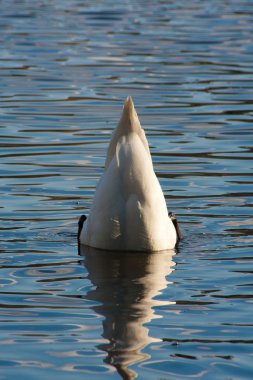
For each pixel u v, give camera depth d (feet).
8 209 73.00
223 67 143.95
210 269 58.90
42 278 56.70
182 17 202.18
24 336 46.52
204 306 51.37
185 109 114.52
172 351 44.73
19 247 63.62
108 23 191.31
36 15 202.39
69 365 42.96
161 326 48.16
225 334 47.01
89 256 62.03
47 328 47.65
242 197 77.15
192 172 85.61
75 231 68.08
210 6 222.89
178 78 135.03
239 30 182.91
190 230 68.44
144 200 62.28
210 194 78.07
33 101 118.62
